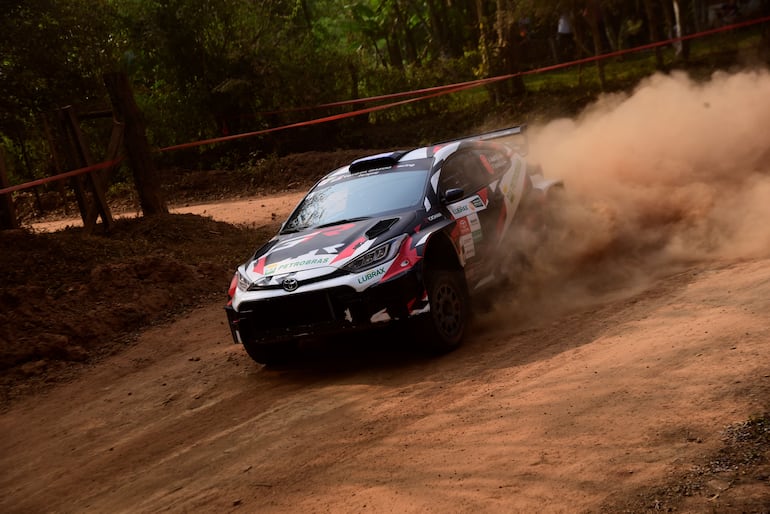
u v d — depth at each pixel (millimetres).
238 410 5867
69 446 5926
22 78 16125
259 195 19688
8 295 9219
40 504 4926
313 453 4660
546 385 4898
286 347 6652
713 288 6277
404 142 22078
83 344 8617
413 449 4367
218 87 22500
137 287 9812
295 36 24391
